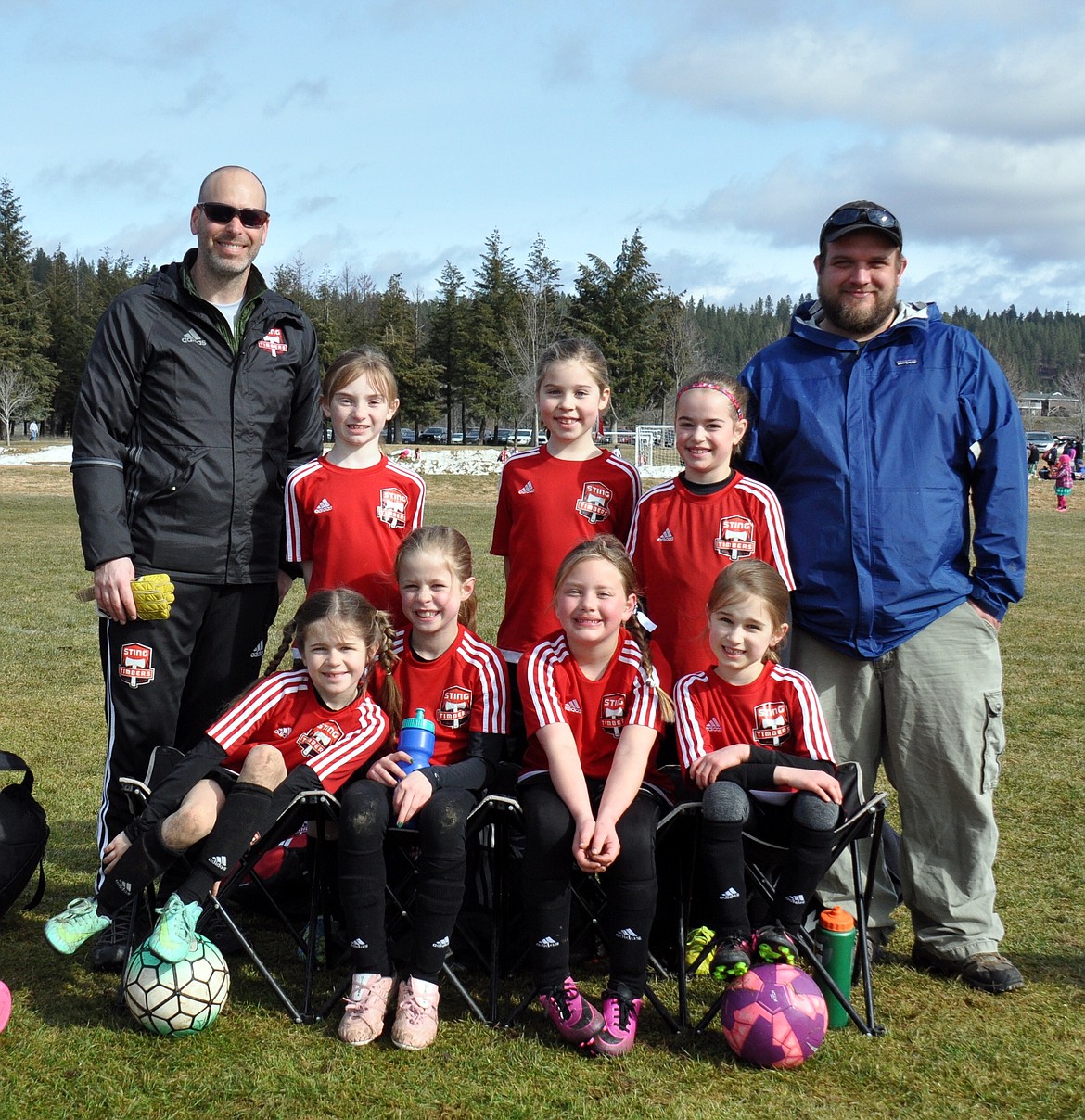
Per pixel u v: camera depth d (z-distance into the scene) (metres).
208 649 4.20
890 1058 3.22
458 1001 3.57
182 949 3.24
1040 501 34.94
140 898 3.74
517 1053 3.21
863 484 3.78
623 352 63.06
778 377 4.00
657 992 3.66
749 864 3.55
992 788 3.75
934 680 3.72
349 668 3.55
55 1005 3.48
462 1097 2.97
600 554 3.50
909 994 3.65
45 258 117.75
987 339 142.88
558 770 3.35
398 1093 2.98
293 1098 2.95
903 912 4.43
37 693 7.72
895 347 3.88
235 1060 3.14
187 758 3.51
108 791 4.03
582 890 3.65
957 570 3.84
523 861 3.31
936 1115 2.93
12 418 68.00
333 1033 3.31
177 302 3.97
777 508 3.87
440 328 69.19
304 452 4.40
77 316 78.88
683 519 3.96
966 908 3.74
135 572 4.01
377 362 4.13
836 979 3.44
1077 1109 2.96
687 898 3.60
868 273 3.76
